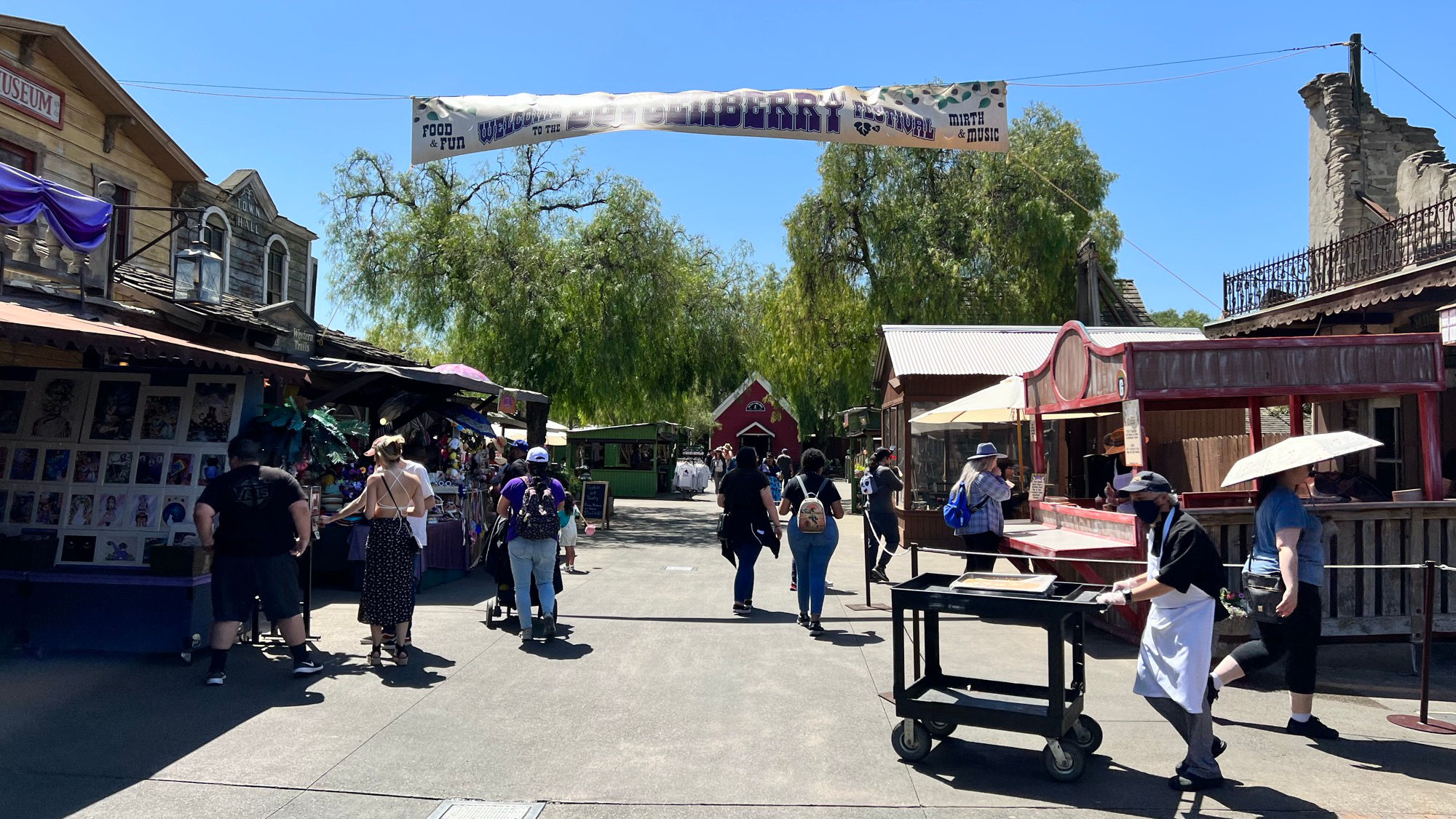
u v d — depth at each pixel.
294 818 4.00
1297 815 4.12
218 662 6.04
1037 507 10.47
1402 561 6.97
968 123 8.37
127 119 11.59
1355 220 12.85
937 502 16.39
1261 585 5.27
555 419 24.12
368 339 22.02
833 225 27.17
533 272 20.38
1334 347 7.25
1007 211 25.53
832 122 8.31
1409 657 6.88
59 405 7.11
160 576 6.53
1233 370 7.32
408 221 21.00
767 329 29.33
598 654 7.19
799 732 5.30
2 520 6.84
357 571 9.91
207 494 6.07
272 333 12.74
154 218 12.66
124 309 9.57
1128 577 7.68
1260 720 5.57
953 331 18.41
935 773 4.67
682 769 4.69
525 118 8.37
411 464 6.88
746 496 8.97
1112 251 25.84
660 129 8.32
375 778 4.50
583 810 4.16
